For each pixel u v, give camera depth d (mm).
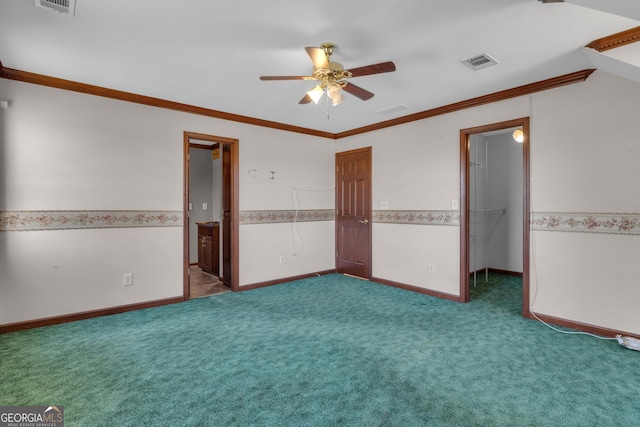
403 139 4539
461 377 2164
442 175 4090
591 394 1969
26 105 3033
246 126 4539
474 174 5301
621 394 1968
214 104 3938
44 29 2262
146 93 3555
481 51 2578
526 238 3334
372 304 3787
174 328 3041
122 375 2184
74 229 3270
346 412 1799
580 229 3006
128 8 2014
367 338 2803
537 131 3277
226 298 4059
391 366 2311
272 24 2199
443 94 3582
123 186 3551
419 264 4340
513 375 2188
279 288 4555
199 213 6465
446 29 2254
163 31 2289
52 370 2246
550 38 2361
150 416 1763
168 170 3855
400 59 2719
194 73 3010
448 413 1791
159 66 2861
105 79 3154
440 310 3562
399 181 4594
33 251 3068
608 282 2854
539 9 2010
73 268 3260
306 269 5230
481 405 1863
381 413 1790
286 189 4977
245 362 2371
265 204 4738
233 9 2027
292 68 2900
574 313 3033
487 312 3492
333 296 4133
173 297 3861
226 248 4695
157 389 2020
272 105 3973
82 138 3314
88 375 2180
